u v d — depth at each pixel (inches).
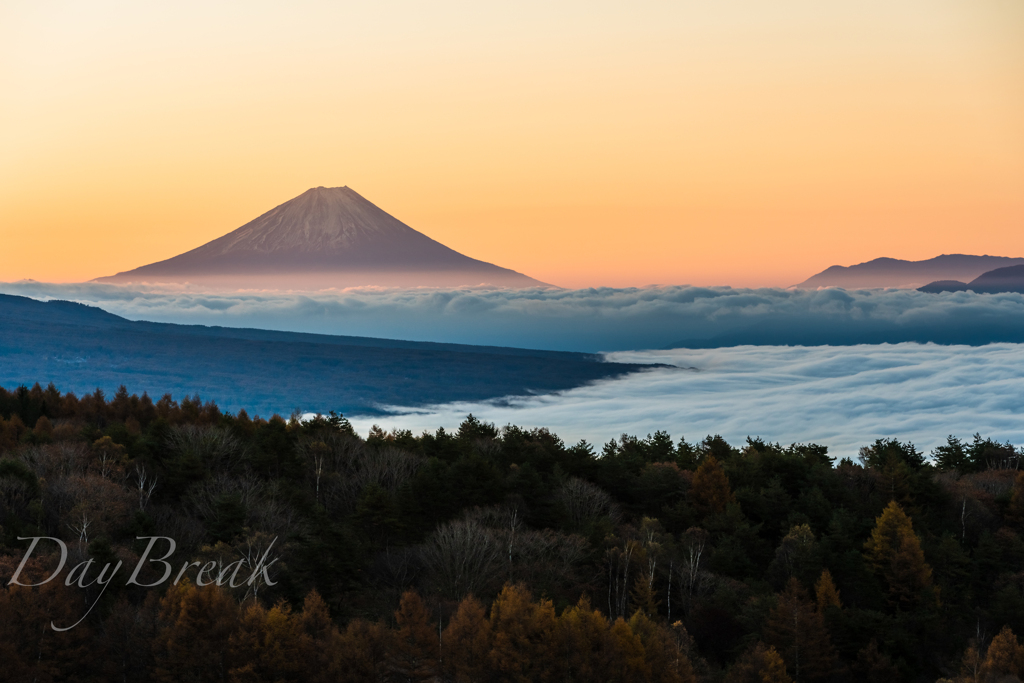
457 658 2253.9
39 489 2908.5
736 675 2406.5
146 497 3122.5
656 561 2893.7
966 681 2365.9
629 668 2202.3
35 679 2050.9
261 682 2119.8
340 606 2541.8
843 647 2701.8
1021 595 2972.4
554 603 2630.4
